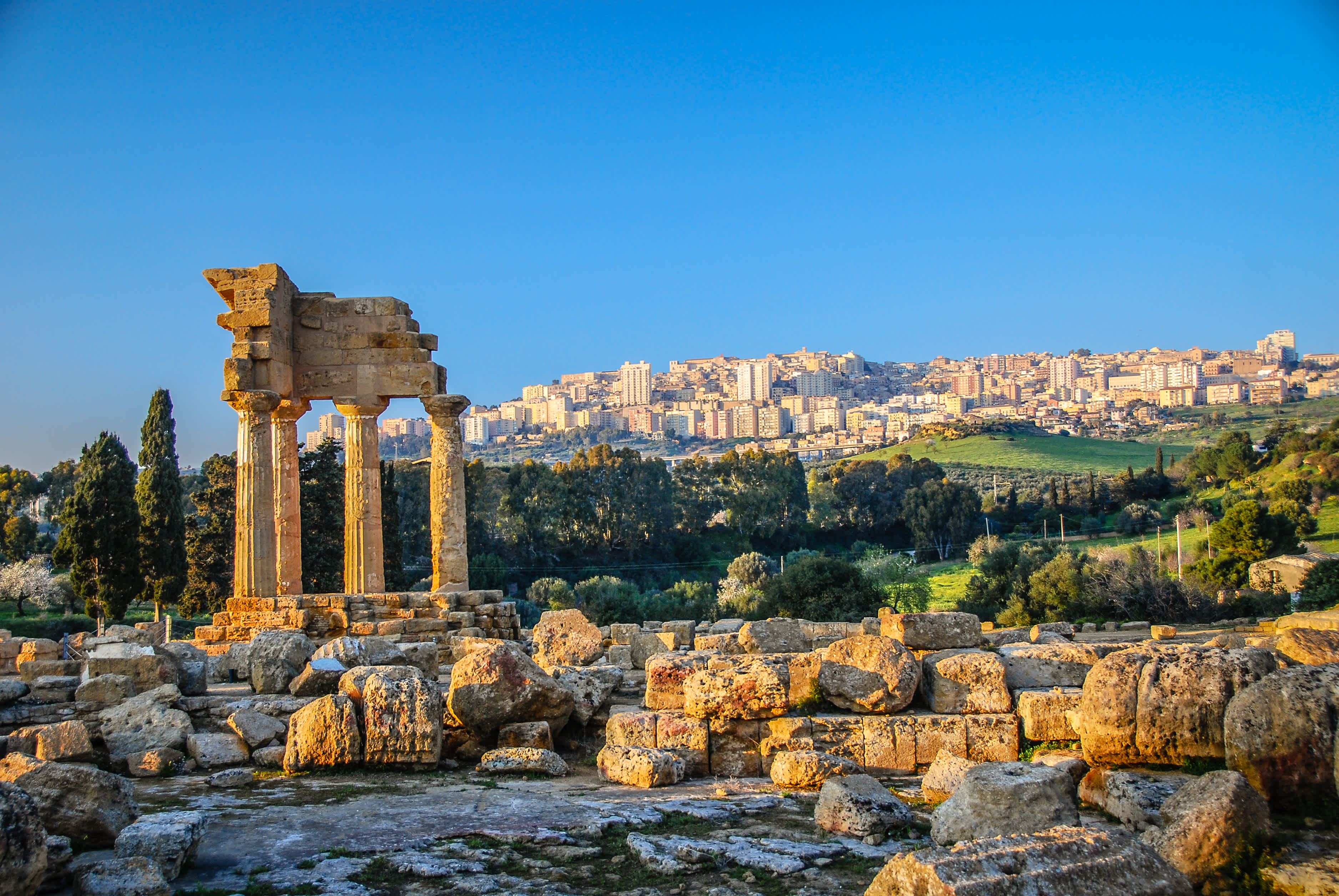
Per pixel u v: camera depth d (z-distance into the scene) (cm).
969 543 14212
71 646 2839
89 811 1152
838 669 1647
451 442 3503
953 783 1379
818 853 1140
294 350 3500
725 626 3678
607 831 1257
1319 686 1154
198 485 13988
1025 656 1680
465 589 3462
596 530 12625
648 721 1656
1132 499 15600
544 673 1786
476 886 1050
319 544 6619
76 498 6756
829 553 13962
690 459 15050
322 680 1977
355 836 1225
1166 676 1316
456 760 1739
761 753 1616
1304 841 1041
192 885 1045
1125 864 884
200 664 2152
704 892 1034
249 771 1580
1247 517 7775
